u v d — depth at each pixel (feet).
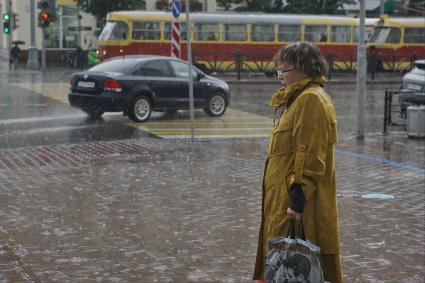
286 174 21.29
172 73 93.71
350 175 55.31
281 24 195.62
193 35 189.16
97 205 43.45
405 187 50.67
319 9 245.04
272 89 150.92
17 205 43.32
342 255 33.63
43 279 29.53
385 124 82.38
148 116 91.45
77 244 34.83
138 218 40.27
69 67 231.50
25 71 208.23
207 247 34.60
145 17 184.85
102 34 188.03
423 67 89.66
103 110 88.89
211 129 85.10
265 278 20.16
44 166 57.88
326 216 21.36
